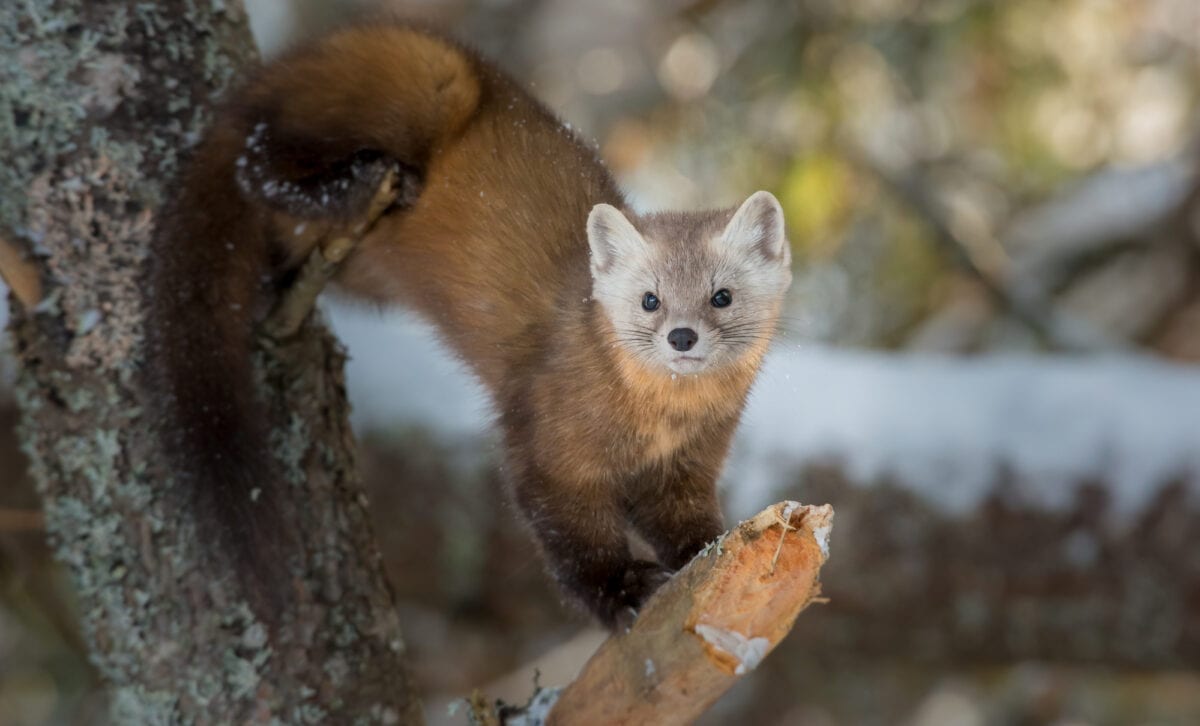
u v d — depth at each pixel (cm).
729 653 644
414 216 939
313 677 823
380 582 870
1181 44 2116
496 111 950
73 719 1570
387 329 1453
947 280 1927
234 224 855
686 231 877
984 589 1301
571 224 918
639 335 845
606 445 863
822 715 1766
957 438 1305
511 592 1411
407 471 1362
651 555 977
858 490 1302
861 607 1338
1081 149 1959
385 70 919
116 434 797
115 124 800
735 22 1984
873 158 1809
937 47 1770
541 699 753
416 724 871
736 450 1316
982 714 1891
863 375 1373
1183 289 2109
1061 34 1845
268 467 831
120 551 802
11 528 1263
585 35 2166
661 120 2016
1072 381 1338
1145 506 1266
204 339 827
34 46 788
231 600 805
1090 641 1303
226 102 845
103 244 796
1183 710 1877
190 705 805
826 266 1795
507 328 909
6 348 1025
